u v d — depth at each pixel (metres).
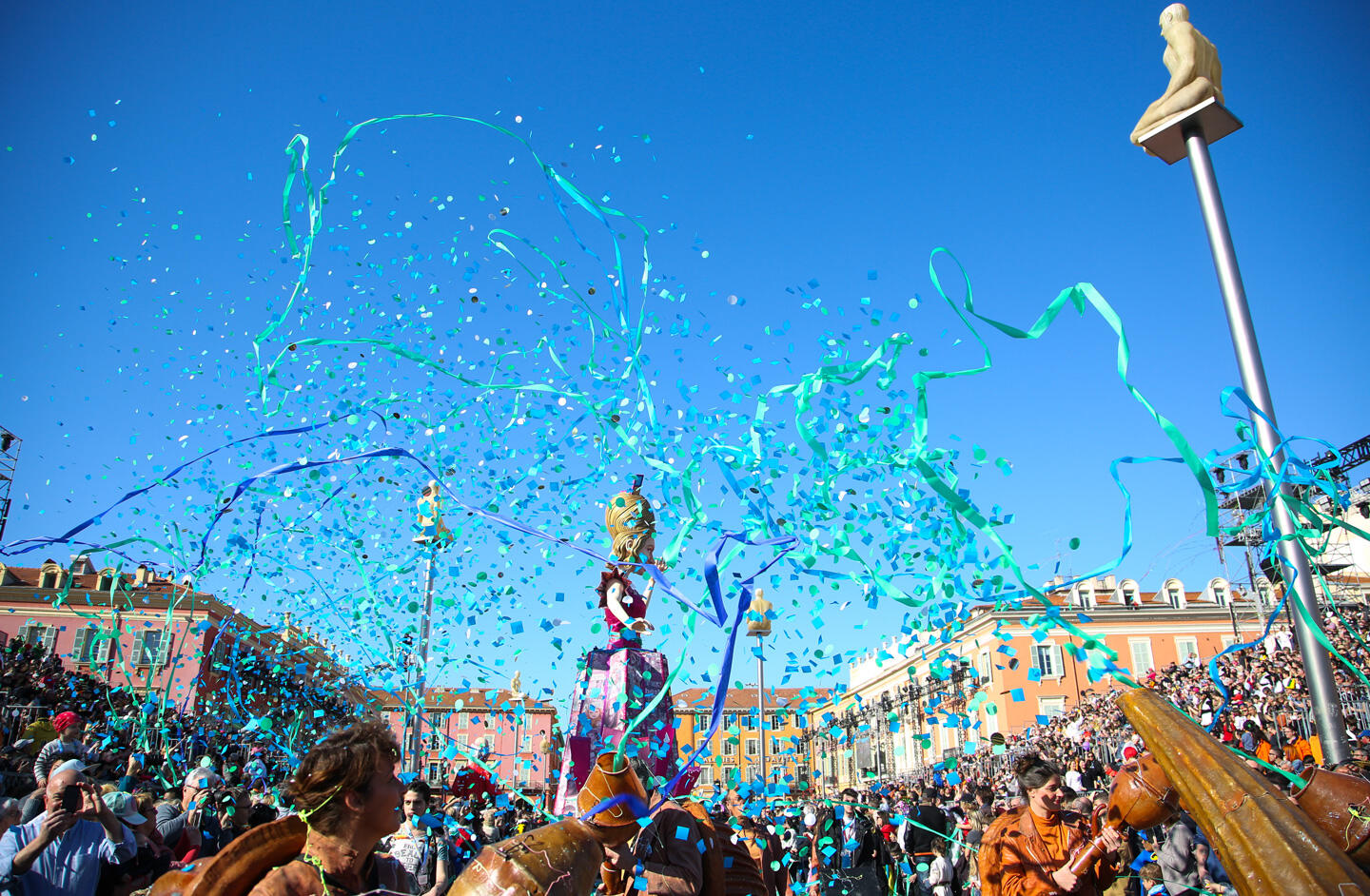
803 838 4.95
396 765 1.98
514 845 1.67
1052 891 3.50
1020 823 3.73
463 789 4.67
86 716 9.01
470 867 1.64
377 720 2.09
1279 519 2.34
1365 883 1.43
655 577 2.59
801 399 2.76
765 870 3.63
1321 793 2.15
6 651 10.44
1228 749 1.70
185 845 5.41
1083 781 6.54
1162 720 1.79
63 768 3.79
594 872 1.76
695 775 3.39
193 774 5.62
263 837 1.89
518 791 3.30
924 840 6.93
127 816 4.48
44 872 3.82
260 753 6.62
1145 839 5.21
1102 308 2.14
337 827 1.85
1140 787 2.61
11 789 7.22
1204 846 5.00
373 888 1.98
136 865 4.29
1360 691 7.97
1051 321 2.24
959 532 2.42
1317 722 3.59
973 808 6.95
